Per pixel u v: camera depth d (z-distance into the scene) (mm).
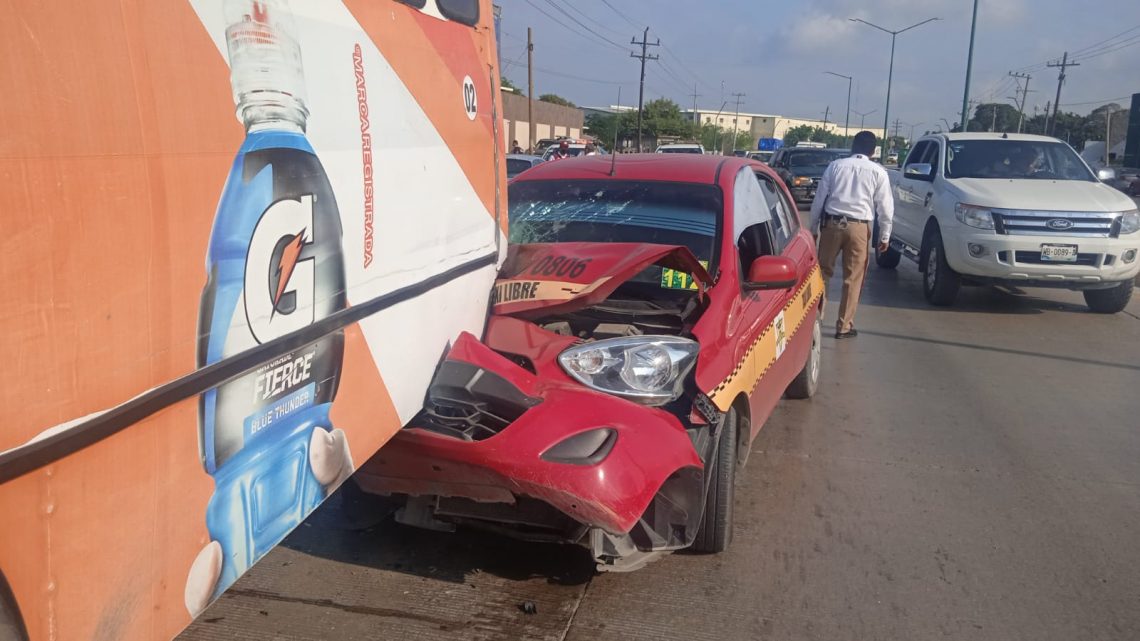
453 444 3059
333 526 4148
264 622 3336
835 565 3926
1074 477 5078
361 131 2377
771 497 4680
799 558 3979
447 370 3049
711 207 4691
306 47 2096
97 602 1525
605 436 3080
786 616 3482
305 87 2094
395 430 2688
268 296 1965
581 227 4703
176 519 1705
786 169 25969
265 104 1933
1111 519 4500
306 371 2137
